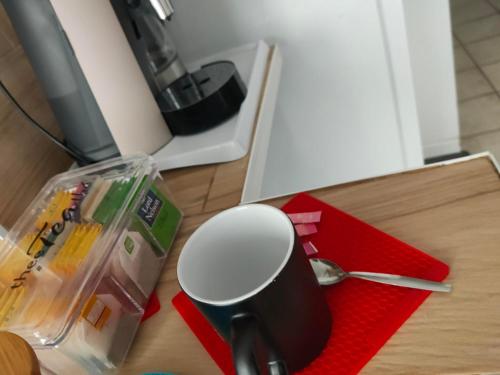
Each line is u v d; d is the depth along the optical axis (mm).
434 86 1240
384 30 838
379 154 1044
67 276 412
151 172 511
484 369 298
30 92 641
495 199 407
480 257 368
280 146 966
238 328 280
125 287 438
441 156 1434
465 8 2303
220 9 807
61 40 523
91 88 549
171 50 667
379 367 325
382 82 913
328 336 352
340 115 959
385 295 371
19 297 402
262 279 371
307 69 884
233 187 556
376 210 454
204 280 347
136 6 604
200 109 611
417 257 390
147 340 422
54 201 495
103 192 487
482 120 1600
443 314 340
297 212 487
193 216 539
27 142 620
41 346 368
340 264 412
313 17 813
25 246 449
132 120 592
